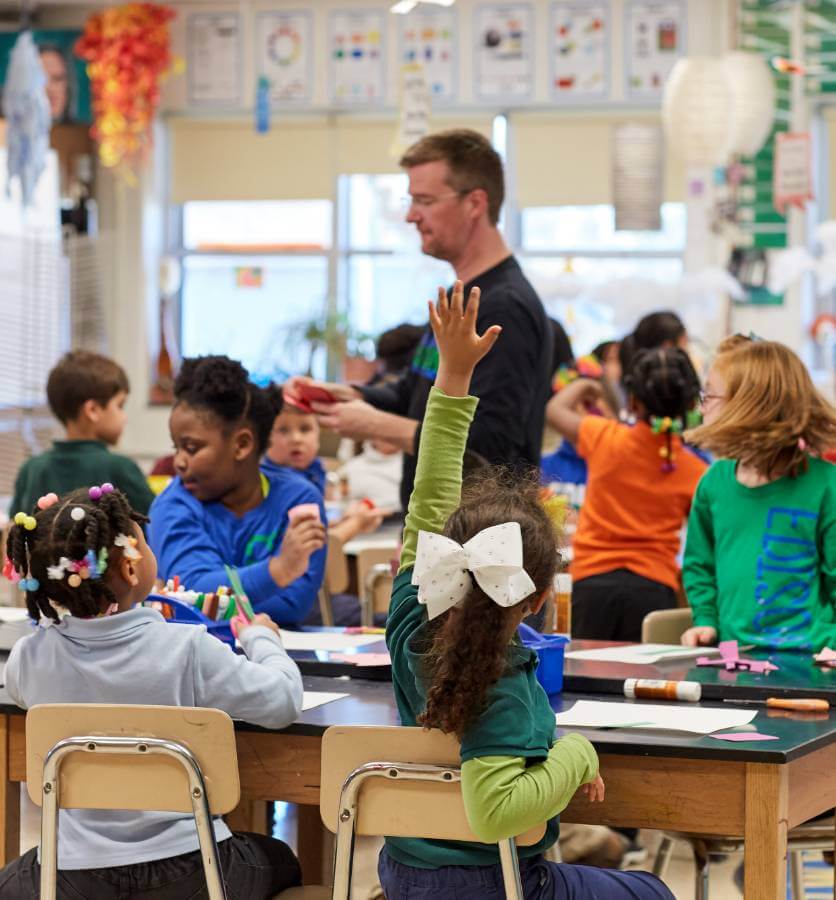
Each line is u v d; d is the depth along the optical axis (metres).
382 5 9.56
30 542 2.36
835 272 8.27
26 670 2.40
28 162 7.97
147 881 2.30
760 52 8.93
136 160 9.83
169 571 3.22
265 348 9.83
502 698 2.02
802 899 3.15
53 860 2.25
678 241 9.28
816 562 3.20
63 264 9.49
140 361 9.95
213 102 9.83
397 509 5.98
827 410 3.19
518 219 9.51
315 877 3.36
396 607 2.22
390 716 2.42
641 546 4.30
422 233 3.68
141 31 9.23
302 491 3.39
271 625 2.65
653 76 9.24
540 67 9.38
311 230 9.84
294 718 2.37
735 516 3.27
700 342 7.63
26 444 8.98
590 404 4.78
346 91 9.66
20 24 9.89
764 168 9.02
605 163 9.38
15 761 2.57
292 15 9.70
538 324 3.56
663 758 2.25
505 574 1.96
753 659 2.94
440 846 2.12
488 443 3.42
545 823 2.08
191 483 3.31
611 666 2.83
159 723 2.22
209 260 10.01
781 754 2.15
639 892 2.23
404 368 6.32
